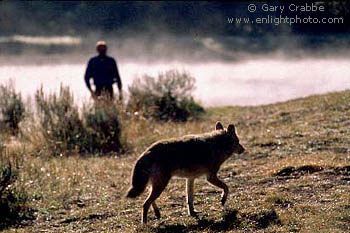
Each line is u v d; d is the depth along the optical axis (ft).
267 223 74.13
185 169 76.84
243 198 85.30
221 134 82.53
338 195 83.10
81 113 135.23
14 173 90.17
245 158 111.14
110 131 130.62
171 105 166.30
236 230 72.49
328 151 110.01
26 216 84.84
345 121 132.26
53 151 127.85
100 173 108.06
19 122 146.61
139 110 160.45
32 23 350.84
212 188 92.84
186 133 138.82
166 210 83.61
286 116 146.10
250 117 153.38
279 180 94.17
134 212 83.92
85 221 81.87
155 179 74.54
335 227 71.26
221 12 343.67
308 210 77.66
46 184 99.76
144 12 357.61
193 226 75.05
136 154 126.21
